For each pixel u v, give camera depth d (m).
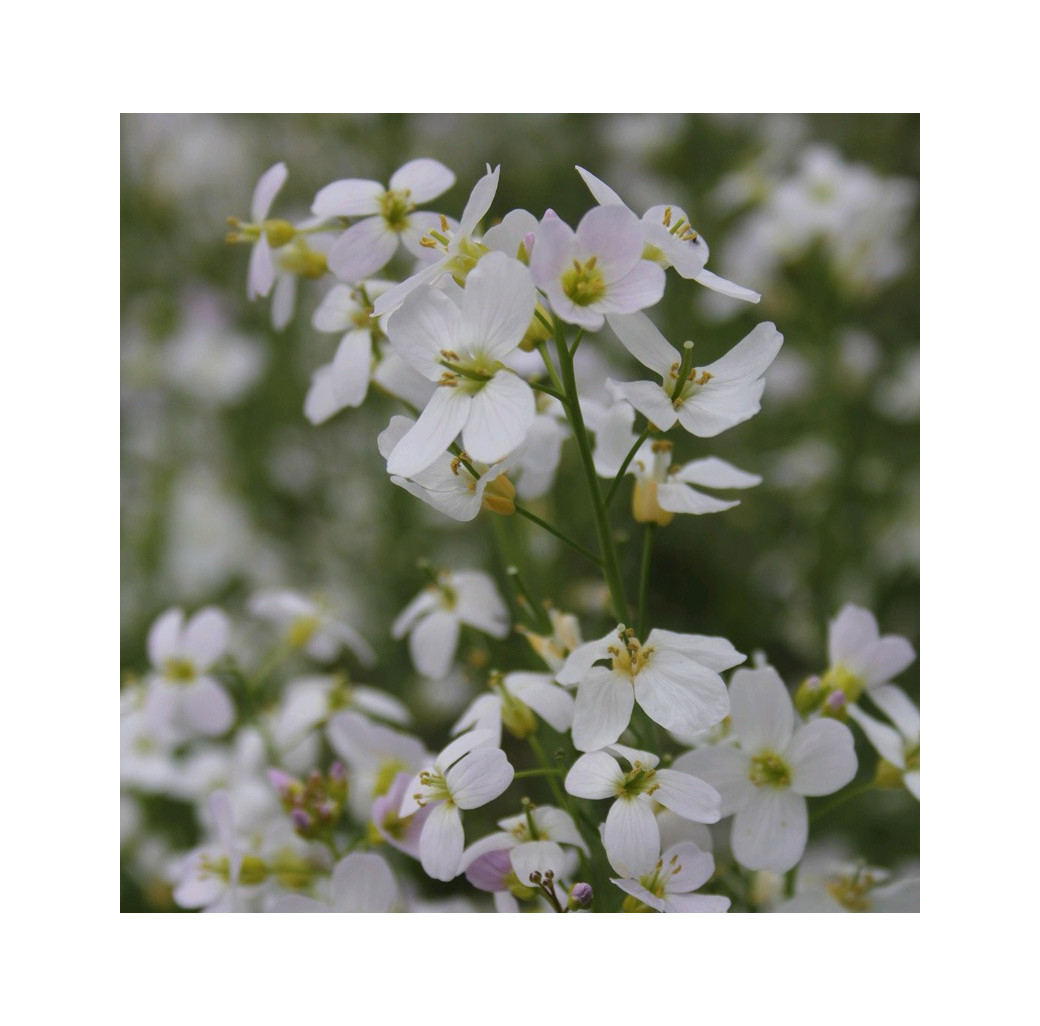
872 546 0.29
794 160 0.35
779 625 0.28
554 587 0.23
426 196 0.18
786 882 0.19
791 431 0.31
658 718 0.15
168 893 0.24
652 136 0.36
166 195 0.36
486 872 0.17
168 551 0.32
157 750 0.24
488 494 0.16
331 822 0.19
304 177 0.35
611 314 0.15
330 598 0.30
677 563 0.29
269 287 0.18
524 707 0.17
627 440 0.17
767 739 0.17
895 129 0.35
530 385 0.15
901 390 0.31
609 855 0.15
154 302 0.36
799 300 0.31
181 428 0.35
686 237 0.16
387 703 0.22
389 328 0.15
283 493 0.33
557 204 0.36
